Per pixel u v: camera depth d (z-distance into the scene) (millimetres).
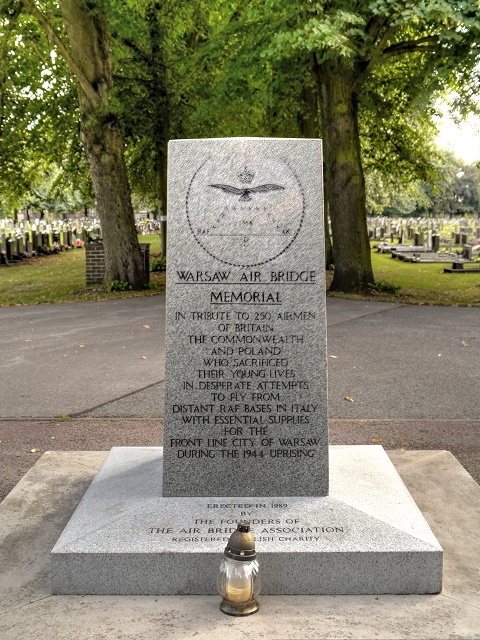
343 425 7574
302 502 4758
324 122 19031
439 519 5105
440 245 38531
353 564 4156
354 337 12453
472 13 14445
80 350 11719
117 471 5344
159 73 24312
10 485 6047
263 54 15859
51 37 18625
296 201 4793
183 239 4797
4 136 24422
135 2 20812
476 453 6668
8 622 3869
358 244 19156
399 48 17984
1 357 11320
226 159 4777
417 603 4066
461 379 9508
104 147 20125
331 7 16250
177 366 4844
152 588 4176
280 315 4820
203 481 4887
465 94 19156
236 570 3898
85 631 3775
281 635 3727
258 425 4863
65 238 45031
